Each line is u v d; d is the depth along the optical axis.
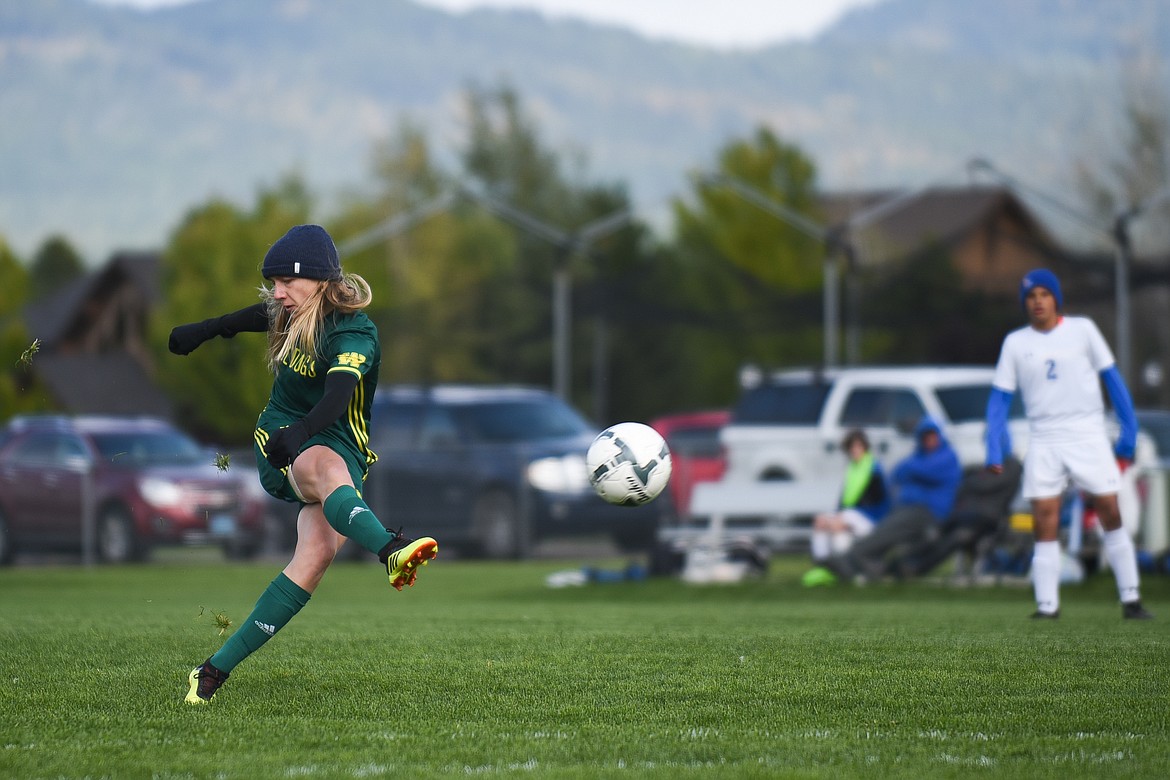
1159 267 108.88
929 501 61.06
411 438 88.12
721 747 19.80
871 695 23.77
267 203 181.50
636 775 17.92
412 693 24.14
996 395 40.50
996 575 60.66
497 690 24.44
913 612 44.62
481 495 85.69
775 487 74.25
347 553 88.19
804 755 19.27
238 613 43.53
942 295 137.38
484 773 18.11
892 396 80.19
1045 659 27.98
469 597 59.62
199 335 24.38
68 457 86.06
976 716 22.02
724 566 65.44
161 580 71.00
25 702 23.25
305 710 22.61
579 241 128.00
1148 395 150.00
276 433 21.02
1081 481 39.72
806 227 121.19
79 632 34.19
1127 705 22.88
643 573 66.31
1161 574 64.81
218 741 20.23
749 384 85.75
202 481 84.25
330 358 22.73
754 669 26.75
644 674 26.16
